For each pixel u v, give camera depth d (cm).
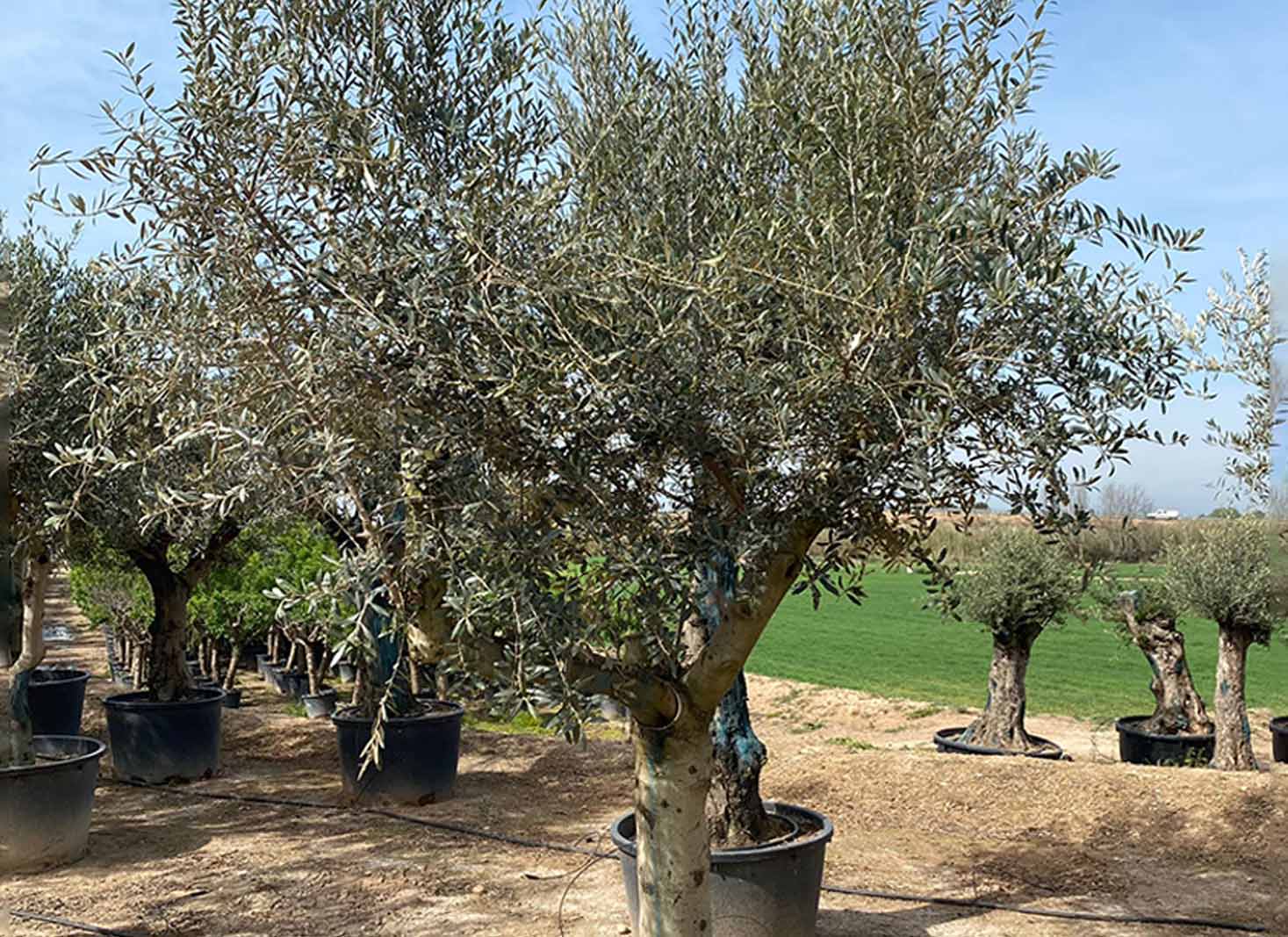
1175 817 739
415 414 302
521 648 289
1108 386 297
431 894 639
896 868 680
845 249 297
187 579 962
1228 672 916
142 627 1477
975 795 790
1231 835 711
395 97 376
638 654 364
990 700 1005
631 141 429
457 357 293
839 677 1783
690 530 327
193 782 930
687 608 331
